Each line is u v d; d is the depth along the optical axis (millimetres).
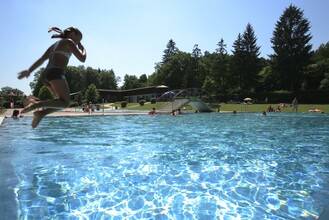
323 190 3863
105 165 5223
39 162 5414
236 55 58812
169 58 78875
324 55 68562
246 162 5578
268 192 3768
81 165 5199
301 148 7242
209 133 10570
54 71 3203
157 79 75188
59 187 3889
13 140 8500
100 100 73188
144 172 4758
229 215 3008
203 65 73438
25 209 3094
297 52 49688
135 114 23500
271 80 57812
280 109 29484
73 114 23531
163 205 3279
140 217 2939
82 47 3623
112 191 3756
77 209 3129
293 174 4699
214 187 3967
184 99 29078
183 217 2949
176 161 5625
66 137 9312
